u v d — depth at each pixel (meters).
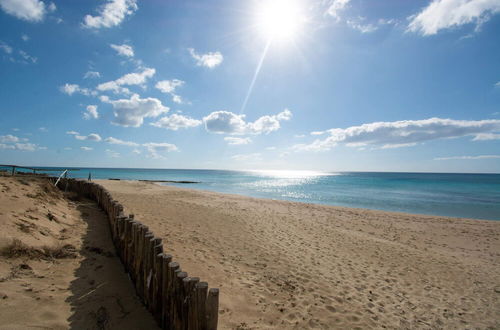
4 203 4.98
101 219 6.93
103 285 3.30
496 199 24.62
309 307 3.74
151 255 2.97
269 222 9.95
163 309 2.67
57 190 8.78
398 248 7.79
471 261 7.10
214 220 9.22
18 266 3.24
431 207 19.56
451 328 3.65
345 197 25.53
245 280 4.35
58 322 2.42
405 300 4.38
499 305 4.47
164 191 21.17
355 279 5.04
